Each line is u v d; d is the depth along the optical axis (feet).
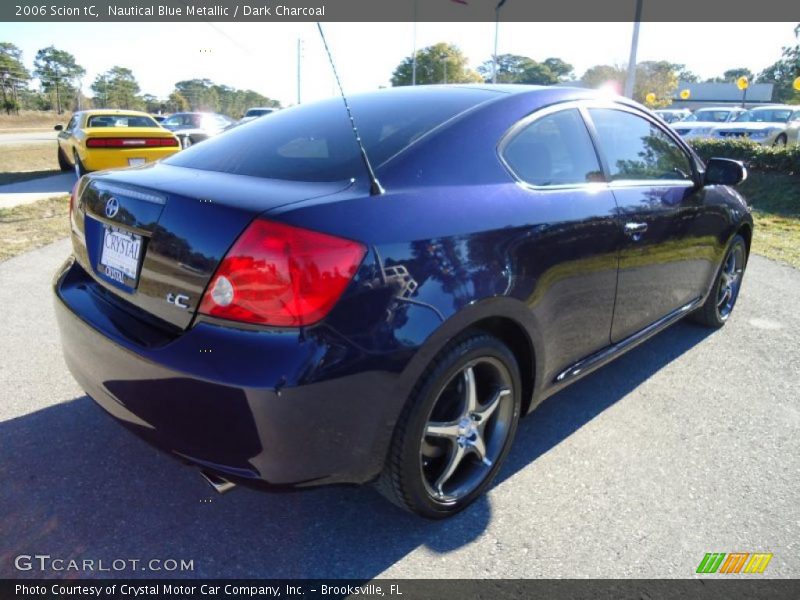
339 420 5.70
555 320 7.86
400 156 6.82
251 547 6.77
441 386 6.41
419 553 6.73
